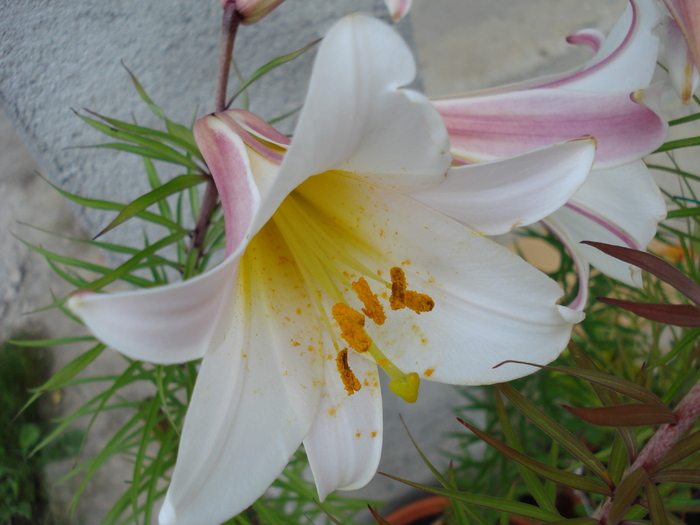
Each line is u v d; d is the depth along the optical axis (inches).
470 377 7.8
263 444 6.9
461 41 23.3
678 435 6.5
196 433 6.3
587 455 7.1
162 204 11.2
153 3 9.8
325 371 7.8
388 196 7.4
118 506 10.7
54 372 20.3
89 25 9.6
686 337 8.0
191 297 5.4
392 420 17.2
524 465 7.1
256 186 6.3
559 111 7.4
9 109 10.0
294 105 12.0
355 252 8.2
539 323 7.3
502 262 7.2
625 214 8.2
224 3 8.0
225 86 8.4
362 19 5.0
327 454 7.6
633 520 6.8
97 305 5.0
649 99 7.0
